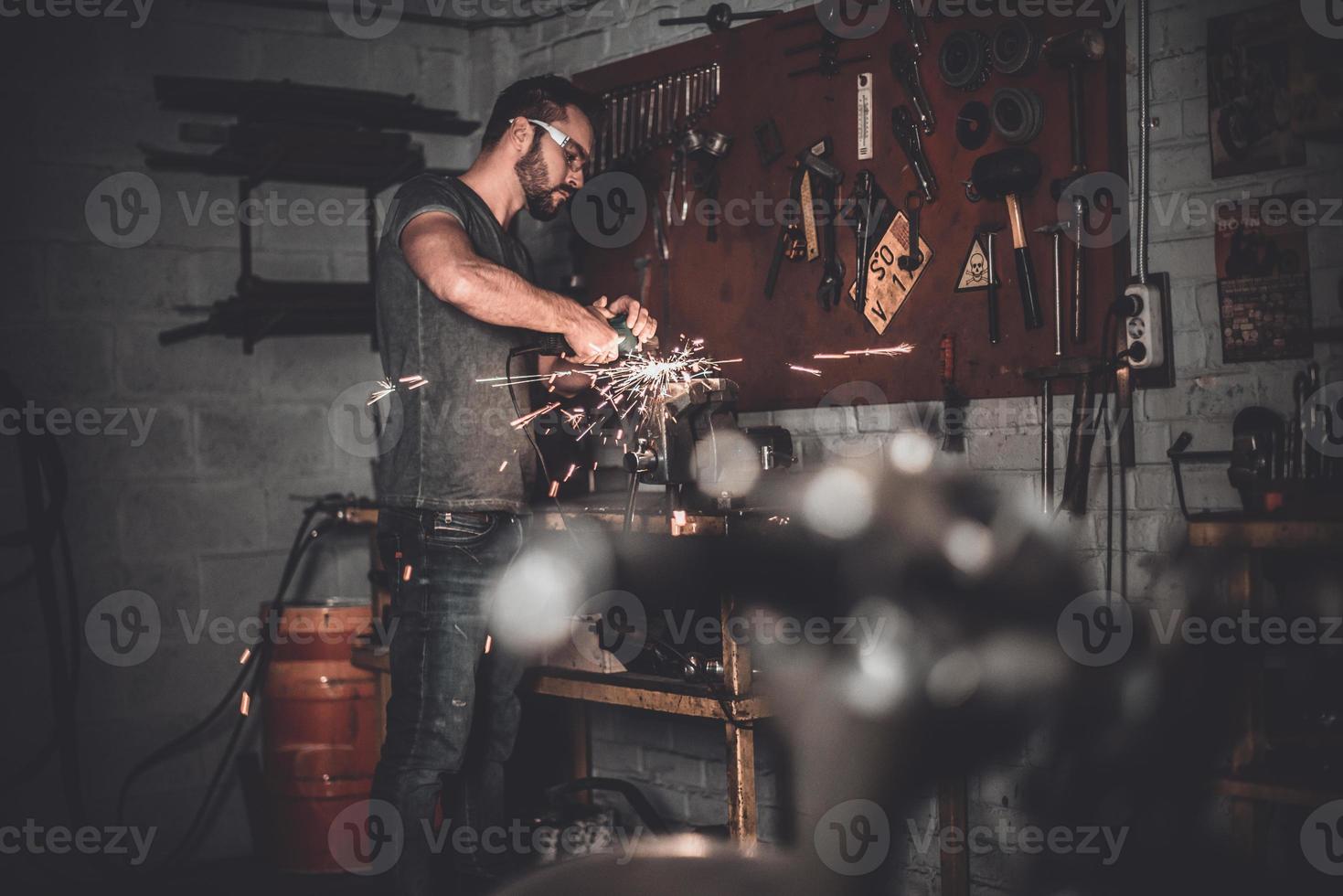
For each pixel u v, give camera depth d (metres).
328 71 3.88
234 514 3.75
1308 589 2.23
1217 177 2.40
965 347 2.76
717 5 3.23
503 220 2.73
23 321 3.48
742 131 3.21
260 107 3.61
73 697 3.45
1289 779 2.00
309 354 3.88
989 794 2.71
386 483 2.64
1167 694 2.44
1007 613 2.63
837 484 2.66
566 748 3.55
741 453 2.62
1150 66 2.49
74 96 3.54
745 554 2.61
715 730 3.35
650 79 3.45
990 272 2.69
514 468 2.63
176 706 3.66
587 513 2.65
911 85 2.83
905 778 2.82
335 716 3.39
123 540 3.60
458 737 2.58
